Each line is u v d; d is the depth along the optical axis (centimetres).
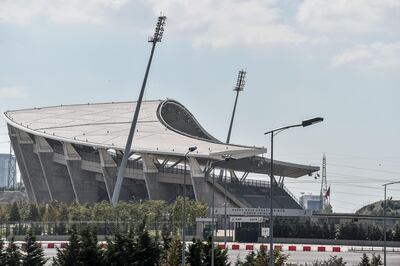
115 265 15950
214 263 16588
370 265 18400
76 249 15850
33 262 16200
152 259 16250
